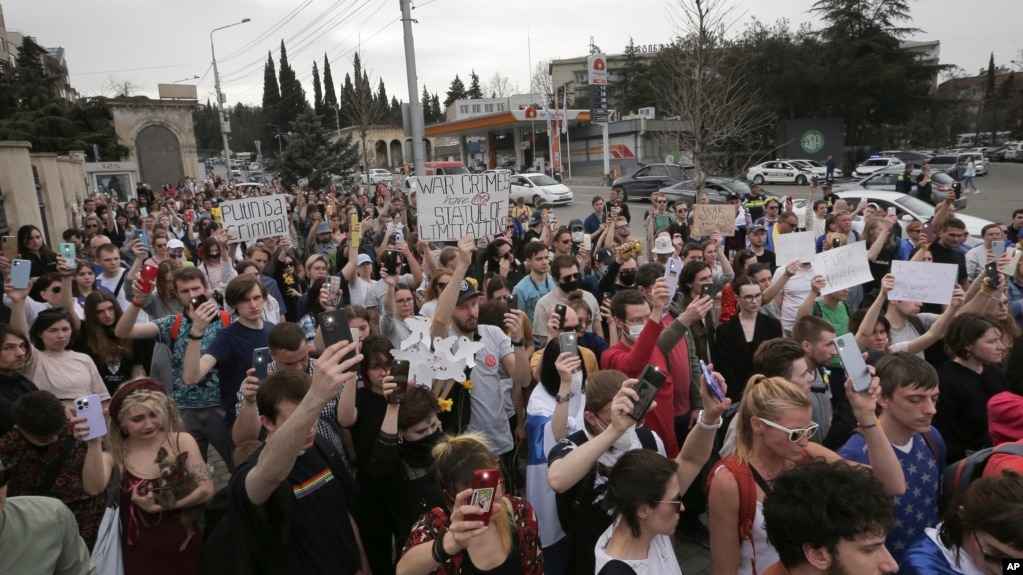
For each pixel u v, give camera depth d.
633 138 42.84
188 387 4.96
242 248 10.52
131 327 5.31
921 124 56.03
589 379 3.23
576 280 5.98
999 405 3.24
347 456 3.80
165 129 46.56
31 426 3.31
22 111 41.91
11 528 2.44
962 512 2.21
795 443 2.71
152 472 3.42
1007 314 5.08
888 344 4.77
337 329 2.79
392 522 3.68
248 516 2.61
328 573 2.88
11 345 4.20
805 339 4.20
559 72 80.88
